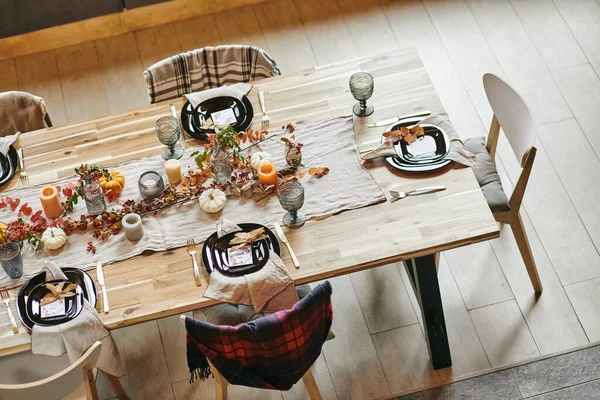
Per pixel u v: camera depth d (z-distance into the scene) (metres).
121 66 4.38
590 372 3.01
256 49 3.23
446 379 3.03
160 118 2.91
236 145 2.80
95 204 2.73
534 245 3.41
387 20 4.47
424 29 4.39
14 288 2.58
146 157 2.93
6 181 2.89
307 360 2.54
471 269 3.35
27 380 2.66
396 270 3.36
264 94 3.10
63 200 2.83
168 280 2.57
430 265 2.72
